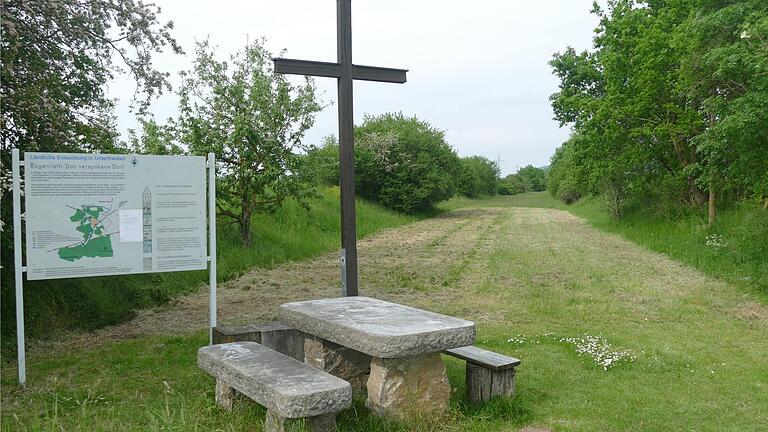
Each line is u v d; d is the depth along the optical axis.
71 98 8.73
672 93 19.66
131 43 8.45
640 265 14.64
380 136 39.28
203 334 7.91
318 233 20.64
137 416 4.88
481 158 88.38
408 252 18.25
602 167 24.53
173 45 8.88
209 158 6.52
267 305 10.14
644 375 6.09
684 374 6.13
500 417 4.88
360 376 5.54
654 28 20.03
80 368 6.41
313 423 4.12
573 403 5.26
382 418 4.51
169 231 6.30
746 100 11.73
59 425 4.36
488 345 7.20
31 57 8.02
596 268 14.09
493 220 34.84
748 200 18.45
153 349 7.18
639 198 27.48
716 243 15.51
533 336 7.62
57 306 8.73
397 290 11.44
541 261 15.57
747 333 7.88
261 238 16.95
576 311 9.23
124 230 6.08
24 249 8.26
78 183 5.87
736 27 12.30
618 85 22.03
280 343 6.45
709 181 16.03
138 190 6.14
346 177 6.94
